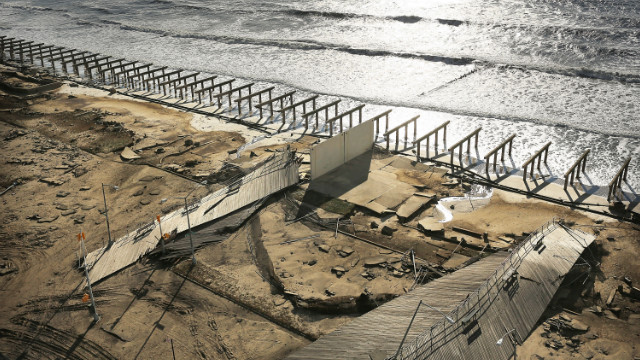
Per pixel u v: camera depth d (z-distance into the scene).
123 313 29.11
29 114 58.72
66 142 51.44
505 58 67.12
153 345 26.84
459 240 34.53
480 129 47.03
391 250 33.78
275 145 49.75
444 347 23.55
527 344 25.48
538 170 43.94
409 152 47.81
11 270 33.00
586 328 26.61
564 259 30.42
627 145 46.50
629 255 32.50
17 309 29.72
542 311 27.11
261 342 26.83
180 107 61.16
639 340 26.00
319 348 24.27
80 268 32.94
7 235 36.59
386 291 29.88
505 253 31.70
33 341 27.38
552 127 50.59
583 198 39.47
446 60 68.31
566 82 59.69
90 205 40.31
